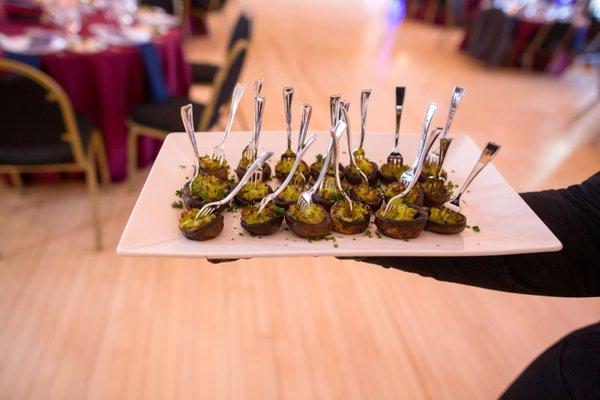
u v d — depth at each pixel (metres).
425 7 6.67
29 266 1.87
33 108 1.70
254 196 0.97
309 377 1.53
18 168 1.85
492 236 0.89
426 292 1.89
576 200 0.96
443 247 0.85
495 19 4.92
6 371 1.47
